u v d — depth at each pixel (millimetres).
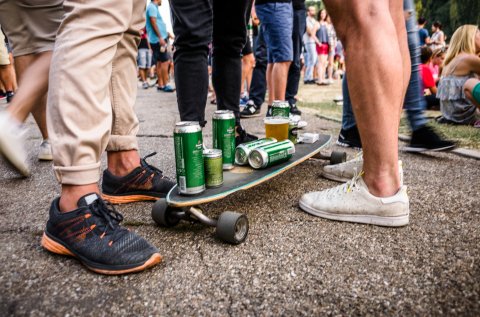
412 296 1062
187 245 1393
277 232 1493
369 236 1436
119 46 1631
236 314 1006
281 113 2143
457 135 3266
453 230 1470
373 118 1407
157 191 1801
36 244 1391
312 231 1495
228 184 1538
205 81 1976
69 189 1244
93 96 1218
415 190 1938
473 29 3781
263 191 1979
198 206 1759
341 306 1029
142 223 1589
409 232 1462
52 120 1216
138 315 1004
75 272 1204
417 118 2586
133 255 1191
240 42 2199
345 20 1350
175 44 1912
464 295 1058
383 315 989
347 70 1398
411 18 2367
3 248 1359
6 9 1845
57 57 1197
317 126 3844
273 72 3551
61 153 1213
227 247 1374
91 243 1204
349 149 2885
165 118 4605
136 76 1782
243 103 5961
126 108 1723
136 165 1813
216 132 1698
